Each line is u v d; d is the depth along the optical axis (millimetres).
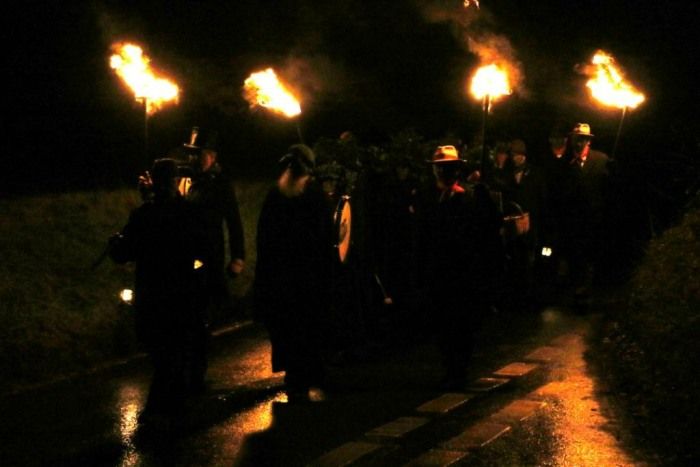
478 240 8828
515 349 10484
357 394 8859
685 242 11344
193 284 7859
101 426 7953
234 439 7539
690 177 13836
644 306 10602
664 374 8484
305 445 7340
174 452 7258
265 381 9430
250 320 12523
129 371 9859
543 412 8070
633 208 14578
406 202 11445
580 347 10477
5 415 8273
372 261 10766
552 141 12930
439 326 8922
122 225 13219
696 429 7059
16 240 11727
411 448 7199
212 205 9203
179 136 17641
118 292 11523
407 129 11727
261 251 8602
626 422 7730
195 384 8922
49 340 10055
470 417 7988
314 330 8570
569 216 12562
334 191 9914
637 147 15312
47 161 15359
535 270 14203
